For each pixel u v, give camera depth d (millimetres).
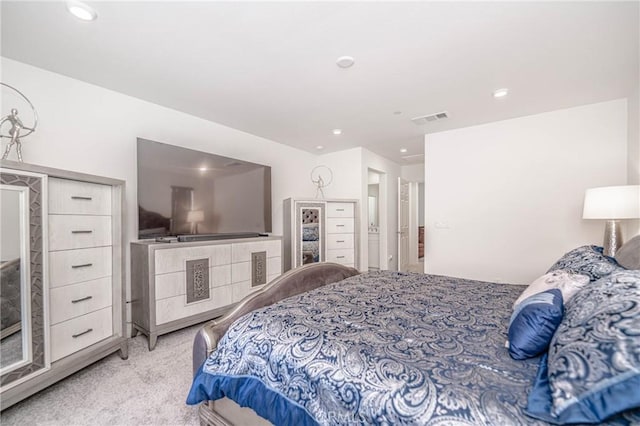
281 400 1080
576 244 3182
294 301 1620
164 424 1519
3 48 2043
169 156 2883
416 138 4336
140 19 1743
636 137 2674
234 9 1664
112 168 2729
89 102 2586
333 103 3020
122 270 2219
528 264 3441
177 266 2633
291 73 2398
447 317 1384
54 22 1765
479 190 3746
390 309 1492
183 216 2990
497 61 2221
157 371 2043
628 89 2715
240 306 1635
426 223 4152
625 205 2271
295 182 4895
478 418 735
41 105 2324
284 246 4480
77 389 1818
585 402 667
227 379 1230
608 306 821
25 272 1630
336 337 1150
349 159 5008
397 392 864
